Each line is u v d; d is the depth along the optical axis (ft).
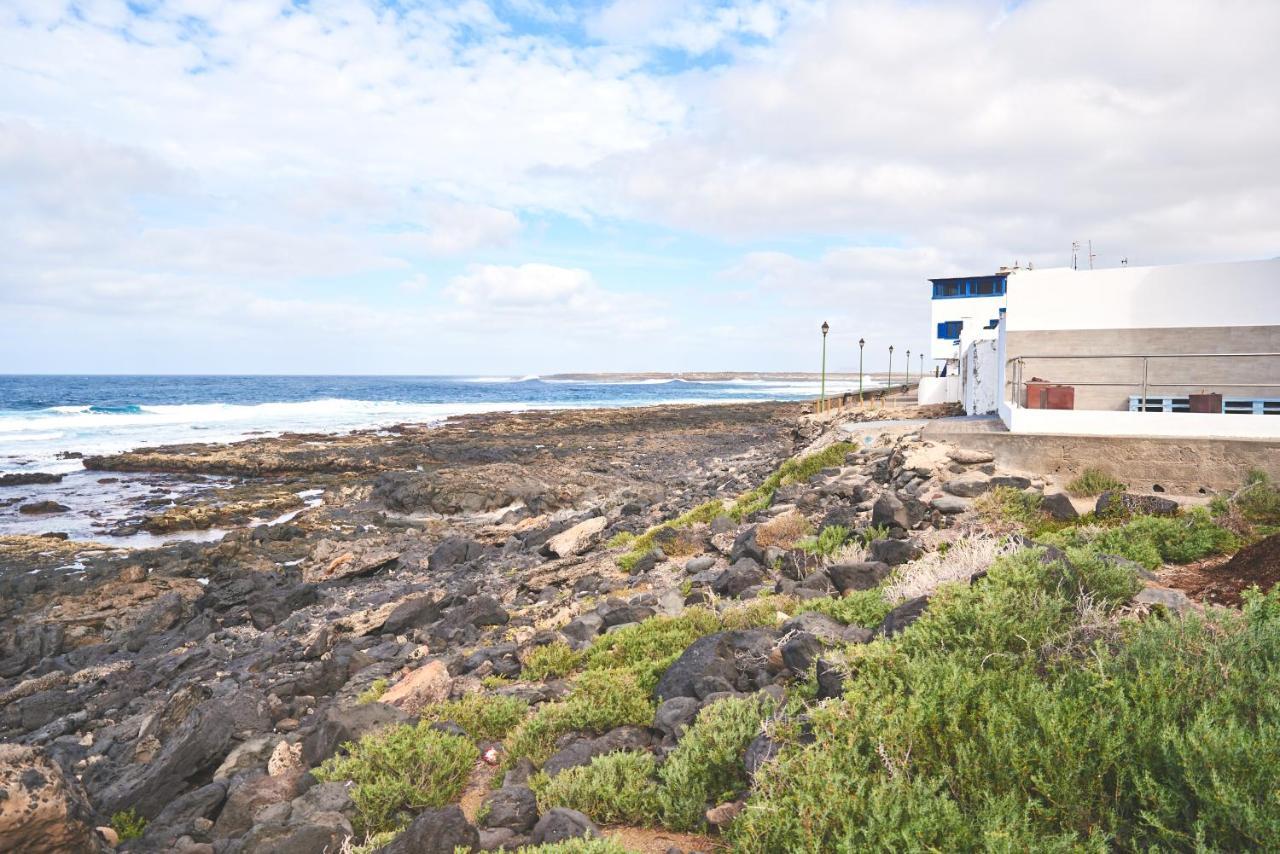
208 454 164.14
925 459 54.03
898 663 19.04
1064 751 13.58
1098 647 17.47
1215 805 11.66
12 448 183.21
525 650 35.81
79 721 39.68
